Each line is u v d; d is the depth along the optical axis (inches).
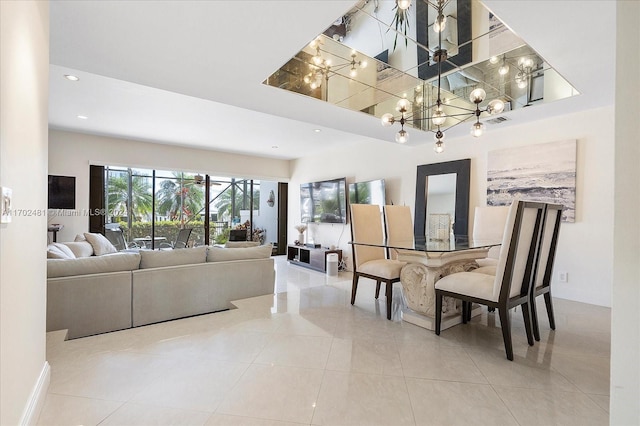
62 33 79.2
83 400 64.9
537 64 105.8
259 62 95.2
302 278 205.6
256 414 61.3
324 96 127.6
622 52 37.0
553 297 146.7
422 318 110.7
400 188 211.8
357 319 117.3
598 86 111.0
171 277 120.0
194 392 68.4
